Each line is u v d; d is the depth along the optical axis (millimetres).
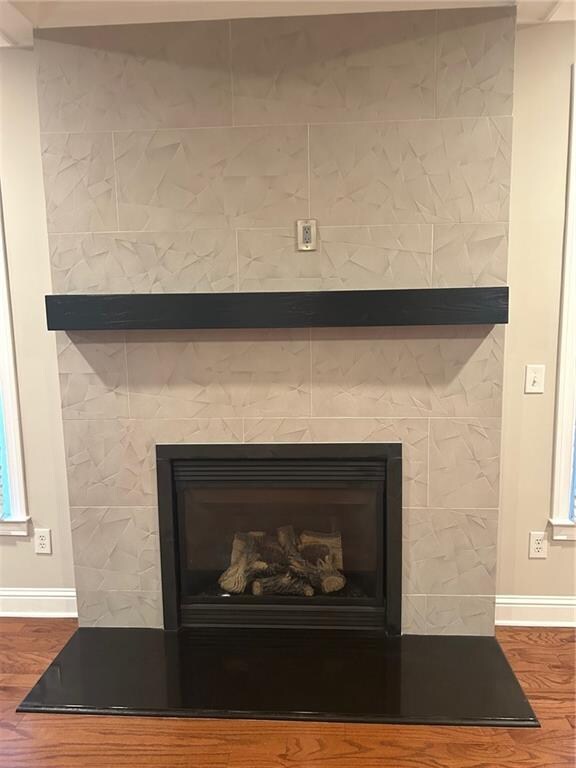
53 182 2316
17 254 2549
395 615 2451
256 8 2154
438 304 2174
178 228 2305
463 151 2191
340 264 2279
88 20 2219
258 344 2355
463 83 2156
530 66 2301
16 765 1848
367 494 2504
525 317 2443
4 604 2771
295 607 2514
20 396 2648
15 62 2422
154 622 2562
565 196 2363
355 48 2164
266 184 2260
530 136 2338
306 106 2209
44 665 2365
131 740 1939
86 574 2553
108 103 2258
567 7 2150
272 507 2598
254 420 2406
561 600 2598
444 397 2336
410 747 1893
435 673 2223
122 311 2271
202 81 2221
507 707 2049
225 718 2023
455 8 2127
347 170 2230
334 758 1852
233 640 2457
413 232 2244
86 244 2338
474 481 2375
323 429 2391
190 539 2590
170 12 2184
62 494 2707
